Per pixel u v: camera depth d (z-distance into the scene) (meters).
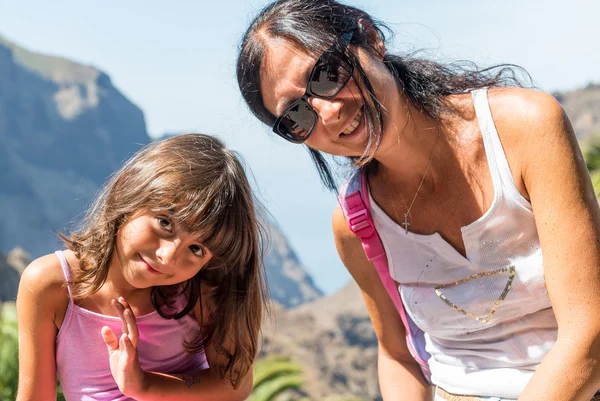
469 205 1.96
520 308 1.96
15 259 43.78
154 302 2.20
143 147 2.13
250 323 2.27
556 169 1.78
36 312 2.09
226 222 2.06
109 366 2.15
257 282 2.27
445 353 2.16
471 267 1.99
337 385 58.56
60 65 186.62
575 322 1.75
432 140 1.97
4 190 147.12
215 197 2.02
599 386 1.76
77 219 2.17
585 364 1.73
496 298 1.97
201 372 2.30
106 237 2.05
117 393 2.15
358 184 2.16
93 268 2.06
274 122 2.01
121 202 2.01
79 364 2.14
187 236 1.99
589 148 8.39
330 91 1.84
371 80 1.84
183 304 2.25
